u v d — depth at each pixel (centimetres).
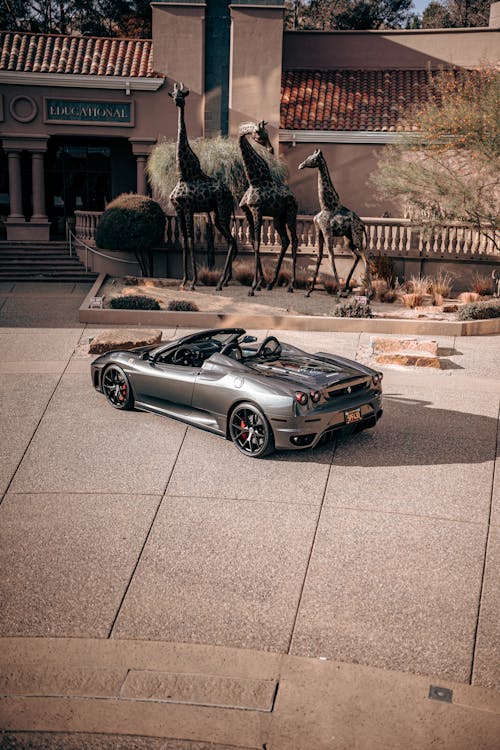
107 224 2084
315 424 802
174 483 791
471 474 808
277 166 2338
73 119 2473
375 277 2042
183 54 2458
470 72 2641
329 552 651
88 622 559
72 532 690
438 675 497
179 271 2175
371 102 2630
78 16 4206
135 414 1011
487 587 598
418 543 665
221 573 620
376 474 808
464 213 1917
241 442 863
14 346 1389
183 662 513
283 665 509
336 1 4581
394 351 1327
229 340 967
